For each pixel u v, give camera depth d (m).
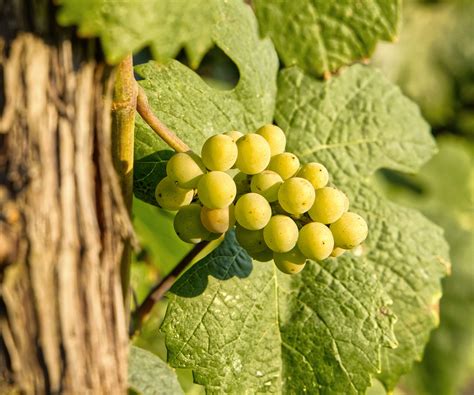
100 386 0.48
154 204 0.64
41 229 0.47
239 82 0.71
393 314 0.67
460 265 1.19
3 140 0.47
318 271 0.68
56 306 0.47
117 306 0.49
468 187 1.41
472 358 1.15
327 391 0.66
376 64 1.46
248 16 0.72
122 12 0.47
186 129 0.67
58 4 0.47
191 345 0.63
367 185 0.75
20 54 0.47
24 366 0.47
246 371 0.65
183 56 0.72
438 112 1.51
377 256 0.74
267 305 0.66
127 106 0.54
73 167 0.48
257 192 0.58
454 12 1.53
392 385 0.74
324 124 0.74
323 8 0.51
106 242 0.49
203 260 0.65
